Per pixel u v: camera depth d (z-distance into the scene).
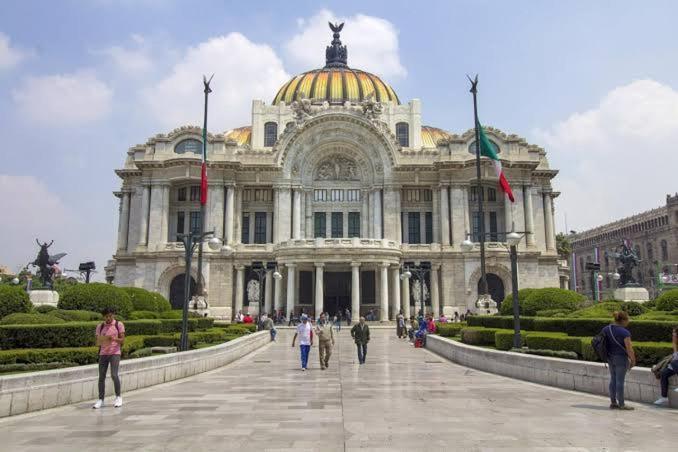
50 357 20.42
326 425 13.88
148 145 78.94
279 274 66.12
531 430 13.20
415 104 92.75
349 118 80.62
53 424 14.16
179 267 75.44
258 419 14.72
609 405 16.64
